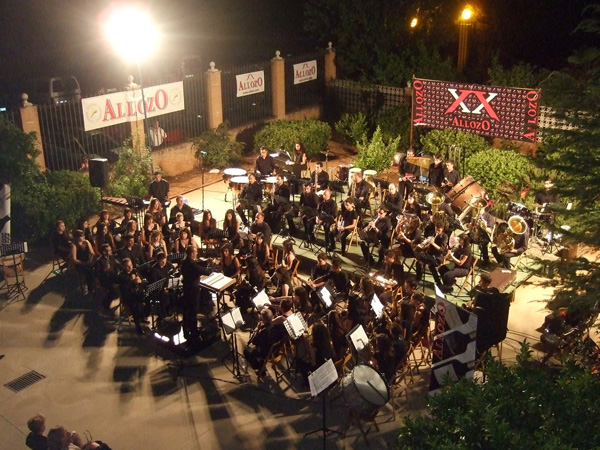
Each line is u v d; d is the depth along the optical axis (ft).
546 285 31.71
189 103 71.67
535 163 32.50
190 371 39.09
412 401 35.91
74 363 39.88
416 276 47.32
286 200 53.78
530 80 68.90
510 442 17.17
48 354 40.75
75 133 63.46
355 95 84.53
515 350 39.91
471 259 45.55
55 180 57.36
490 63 95.91
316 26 87.81
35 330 43.37
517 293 46.75
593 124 29.99
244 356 38.19
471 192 53.36
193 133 72.84
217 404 36.01
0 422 34.63
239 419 34.78
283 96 80.84
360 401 30.58
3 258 49.52
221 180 69.26
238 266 45.78
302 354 36.35
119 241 50.52
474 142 64.18
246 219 56.08
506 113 57.21
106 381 38.14
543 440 17.04
